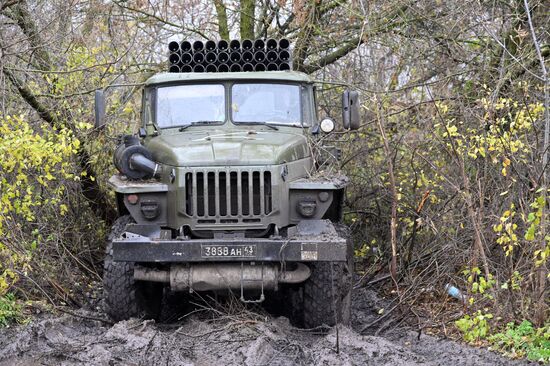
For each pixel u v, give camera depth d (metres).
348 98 7.93
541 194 7.05
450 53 10.42
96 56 10.70
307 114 8.49
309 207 7.12
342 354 6.22
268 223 7.08
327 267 7.11
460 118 9.05
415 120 9.88
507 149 7.54
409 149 9.75
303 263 7.05
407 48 10.63
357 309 8.49
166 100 8.44
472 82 9.75
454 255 8.38
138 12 11.34
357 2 10.60
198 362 6.21
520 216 7.35
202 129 8.27
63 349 6.39
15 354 6.35
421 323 7.67
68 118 9.67
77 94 9.60
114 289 7.19
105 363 6.04
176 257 6.71
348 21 11.66
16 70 9.19
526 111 7.79
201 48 8.88
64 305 8.41
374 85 10.08
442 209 8.70
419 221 8.04
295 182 7.20
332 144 10.54
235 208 7.13
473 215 7.48
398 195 8.21
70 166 9.17
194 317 7.57
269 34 12.79
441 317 7.84
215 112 8.38
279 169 7.12
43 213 9.23
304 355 6.30
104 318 7.52
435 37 10.57
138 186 7.12
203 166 7.06
